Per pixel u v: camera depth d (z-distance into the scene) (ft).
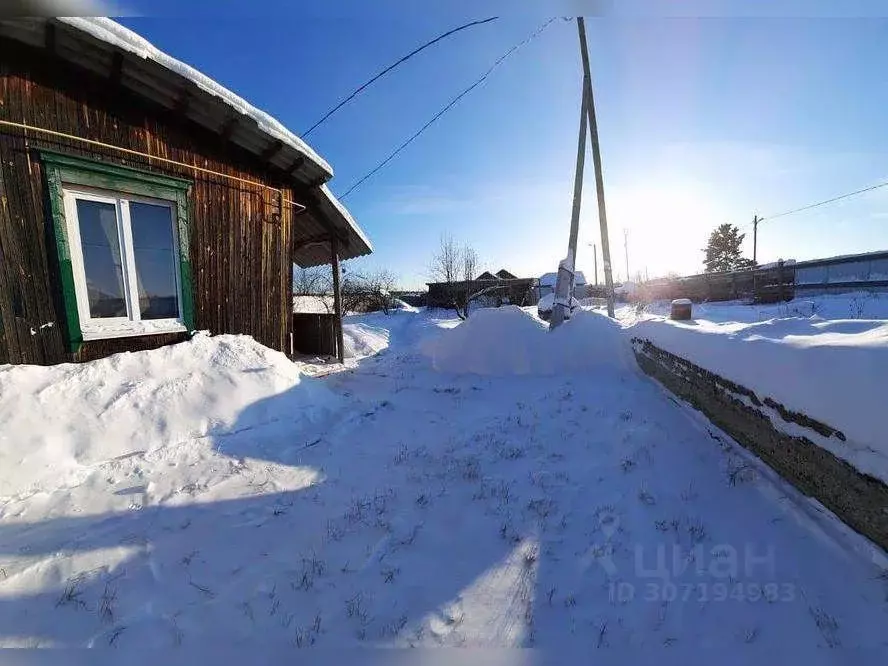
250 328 22.08
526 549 9.79
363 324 64.18
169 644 7.25
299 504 11.44
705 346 15.14
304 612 8.00
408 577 8.95
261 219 22.45
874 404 7.88
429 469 13.50
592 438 15.35
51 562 8.89
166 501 11.16
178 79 16.75
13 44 14.62
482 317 26.73
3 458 11.21
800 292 66.80
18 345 14.69
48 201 15.31
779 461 10.91
